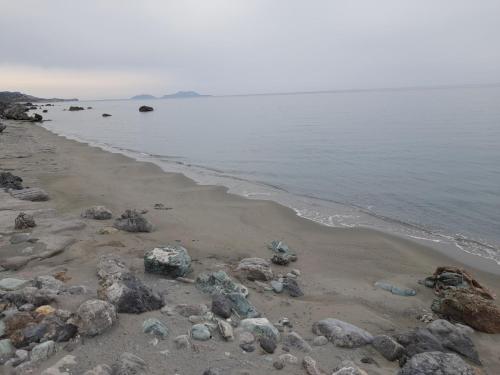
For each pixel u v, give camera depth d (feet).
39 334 18.17
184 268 29.01
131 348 18.26
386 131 138.10
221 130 167.12
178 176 73.31
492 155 88.89
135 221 40.14
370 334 22.58
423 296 30.55
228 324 20.85
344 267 36.04
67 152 96.43
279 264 35.09
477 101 311.68
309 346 20.56
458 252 40.83
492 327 25.45
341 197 61.31
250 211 51.98
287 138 130.52
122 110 404.36
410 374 17.67
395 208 55.57
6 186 53.11
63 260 30.78
